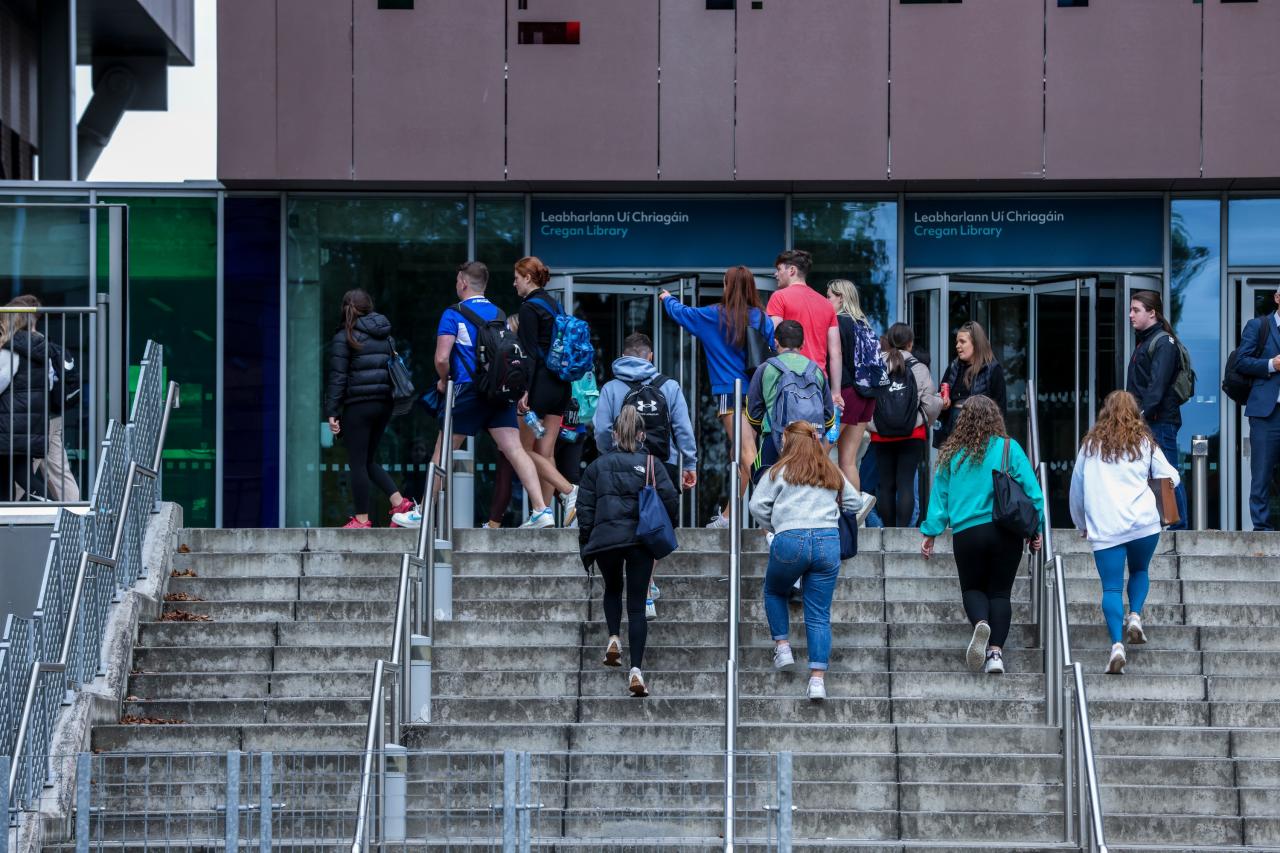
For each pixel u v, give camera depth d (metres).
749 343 25.05
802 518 21.39
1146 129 33.38
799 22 33.59
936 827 20.02
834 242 34.75
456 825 19.14
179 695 22.52
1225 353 34.44
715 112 33.56
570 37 33.62
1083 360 34.53
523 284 26.33
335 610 23.92
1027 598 24.30
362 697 22.31
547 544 25.27
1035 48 33.47
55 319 25.45
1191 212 34.59
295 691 22.55
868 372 26.14
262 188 34.56
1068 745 19.52
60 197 34.38
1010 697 21.92
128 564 23.72
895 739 21.12
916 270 34.69
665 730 21.12
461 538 25.41
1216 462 34.47
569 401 27.02
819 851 19.08
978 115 33.47
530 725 21.11
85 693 21.22
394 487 26.95
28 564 24.27
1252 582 23.94
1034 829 19.91
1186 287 34.56
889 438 26.88
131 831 19.98
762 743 21.11
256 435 34.56
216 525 34.47
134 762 20.83
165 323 34.62
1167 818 19.84
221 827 19.84
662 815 20.02
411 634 21.56
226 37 33.59
